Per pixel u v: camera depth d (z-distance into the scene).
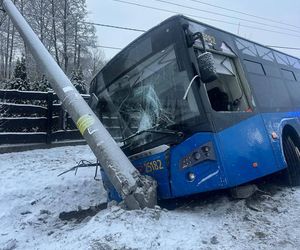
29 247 5.69
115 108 6.72
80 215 7.42
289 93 8.77
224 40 6.82
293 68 9.98
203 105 5.45
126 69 6.63
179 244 4.56
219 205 5.87
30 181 9.03
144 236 4.61
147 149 5.95
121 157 5.56
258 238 4.78
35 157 11.30
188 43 5.72
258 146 6.23
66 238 5.09
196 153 5.40
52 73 6.31
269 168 6.33
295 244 4.59
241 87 6.80
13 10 7.52
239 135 5.84
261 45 8.54
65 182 8.86
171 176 5.59
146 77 6.26
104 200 7.93
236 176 5.45
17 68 15.91
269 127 6.86
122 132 6.48
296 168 7.37
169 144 5.66
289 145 7.49
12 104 12.09
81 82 17.89
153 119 6.02
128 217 4.98
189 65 5.63
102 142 5.57
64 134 13.13
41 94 12.50
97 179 8.98
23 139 12.18
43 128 12.64
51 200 8.02
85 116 5.77
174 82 5.82
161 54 6.04
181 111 5.65
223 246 4.55
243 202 5.82
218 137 5.40
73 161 10.93
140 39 6.41
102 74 7.18
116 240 4.47
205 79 5.39
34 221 7.03
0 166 10.23
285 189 7.08
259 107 6.88
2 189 8.45
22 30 7.12
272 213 5.64
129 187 5.36
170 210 5.88
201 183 5.34
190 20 6.09
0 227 6.78
